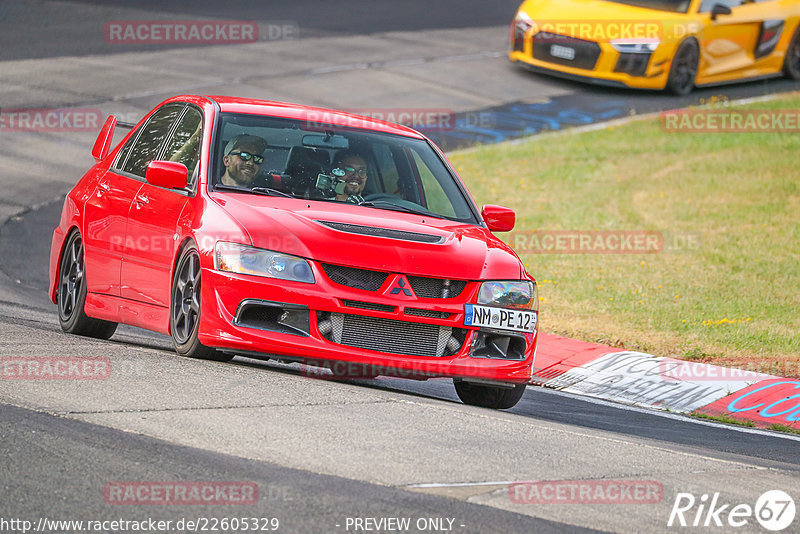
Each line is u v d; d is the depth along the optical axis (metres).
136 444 17.73
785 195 61.00
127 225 28.14
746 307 43.34
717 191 61.75
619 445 21.80
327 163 27.64
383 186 28.00
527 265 49.66
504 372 25.06
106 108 68.00
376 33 93.50
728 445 26.95
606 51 76.88
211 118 27.77
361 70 81.00
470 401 27.88
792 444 28.30
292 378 24.02
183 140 28.36
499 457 19.30
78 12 91.69
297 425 19.69
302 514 15.23
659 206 59.25
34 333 27.78
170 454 17.38
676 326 40.69
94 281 29.67
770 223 56.31
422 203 28.27
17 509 14.64
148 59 79.88
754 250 51.97
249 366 25.81
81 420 18.81
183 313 25.41
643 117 75.25
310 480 16.73
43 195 55.66
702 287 46.22
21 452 16.92
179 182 25.97
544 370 35.59
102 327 30.91
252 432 18.92
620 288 46.03
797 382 34.38
